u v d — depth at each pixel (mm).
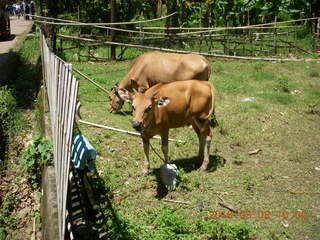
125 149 6781
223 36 16906
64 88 3713
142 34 15898
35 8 21000
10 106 8602
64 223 3441
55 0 17875
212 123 8047
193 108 5891
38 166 5820
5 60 12789
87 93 10125
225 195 5426
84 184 4855
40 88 8789
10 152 6953
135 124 5059
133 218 4766
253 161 6570
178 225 4488
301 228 4723
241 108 9164
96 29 17672
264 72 12953
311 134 7812
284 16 19609
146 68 8312
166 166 5551
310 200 5352
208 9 17969
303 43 17547
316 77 12680
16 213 5219
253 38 16562
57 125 4297
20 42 17031
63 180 3498
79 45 14484
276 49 16594
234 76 12477
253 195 5449
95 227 4406
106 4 18172
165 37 15742
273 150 7043
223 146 7168
